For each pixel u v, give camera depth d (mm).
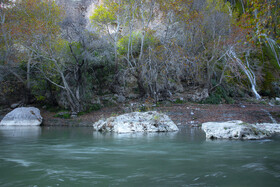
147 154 6613
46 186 3816
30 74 25297
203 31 25812
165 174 4516
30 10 21469
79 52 23406
